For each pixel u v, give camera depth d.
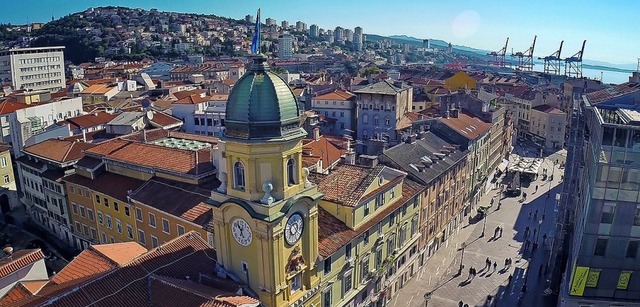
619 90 74.19
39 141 102.44
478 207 104.25
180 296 36.22
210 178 64.94
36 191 90.06
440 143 90.06
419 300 67.25
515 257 80.62
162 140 84.38
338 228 53.81
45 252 80.38
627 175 49.53
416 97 165.50
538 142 176.50
